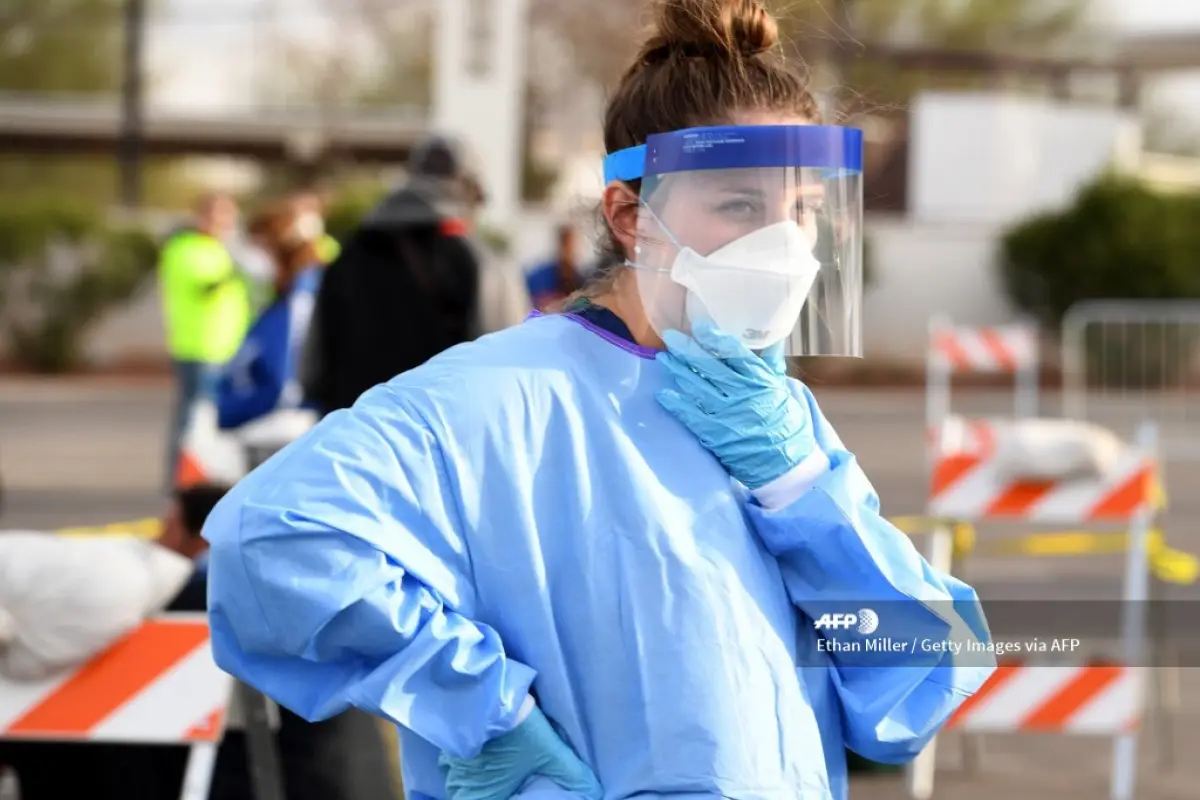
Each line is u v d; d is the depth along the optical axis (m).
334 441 5.59
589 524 5.59
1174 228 62.66
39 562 8.93
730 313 5.87
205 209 31.55
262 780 8.99
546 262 27.06
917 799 14.55
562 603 5.57
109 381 63.28
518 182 64.25
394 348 15.91
